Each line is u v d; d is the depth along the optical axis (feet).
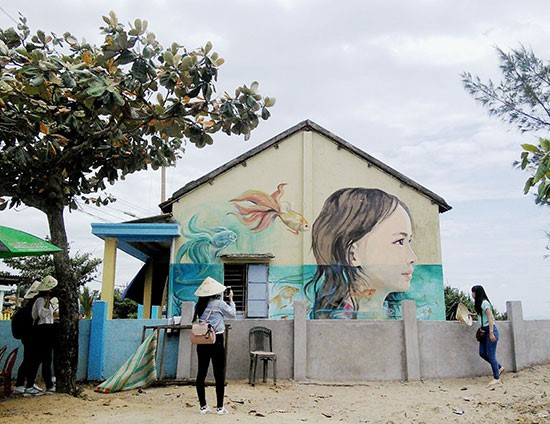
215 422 22.38
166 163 32.94
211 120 28.45
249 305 47.75
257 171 50.80
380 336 36.01
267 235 49.49
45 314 28.78
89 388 32.32
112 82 24.81
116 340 35.19
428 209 51.11
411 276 49.52
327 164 51.44
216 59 26.66
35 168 28.50
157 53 26.11
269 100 28.12
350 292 48.70
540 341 37.70
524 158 16.75
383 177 51.44
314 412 26.55
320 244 49.47
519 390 30.68
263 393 30.60
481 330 34.35
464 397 30.04
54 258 28.81
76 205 32.78
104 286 45.42
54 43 27.37
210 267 48.29
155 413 24.11
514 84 38.96
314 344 35.63
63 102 27.27
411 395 30.96
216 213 49.65
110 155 31.58
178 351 34.88
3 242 25.45
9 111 26.68
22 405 24.95
